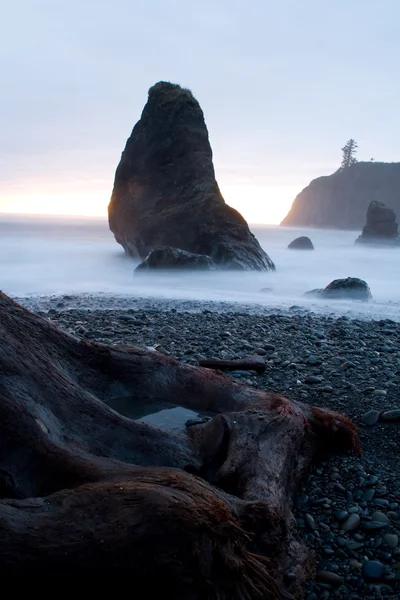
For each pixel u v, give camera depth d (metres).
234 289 18.48
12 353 4.43
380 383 7.84
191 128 26.73
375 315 13.69
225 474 4.20
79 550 2.87
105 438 4.36
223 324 11.63
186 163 26.39
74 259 28.38
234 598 2.87
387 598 3.72
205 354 9.17
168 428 5.14
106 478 3.57
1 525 2.94
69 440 4.10
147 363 5.72
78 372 5.31
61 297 15.38
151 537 2.86
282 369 8.48
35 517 3.03
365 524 4.50
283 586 3.49
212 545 2.89
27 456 3.88
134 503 3.00
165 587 2.85
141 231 26.33
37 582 2.87
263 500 3.86
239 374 8.10
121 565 2.84
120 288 17.94
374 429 6.30
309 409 5.50
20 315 5.16
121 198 28.22
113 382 5.52
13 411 3.98
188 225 24.62
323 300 16.23
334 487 4.98
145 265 21.55
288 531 3.95
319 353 9.44
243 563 2.96
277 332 11.02
